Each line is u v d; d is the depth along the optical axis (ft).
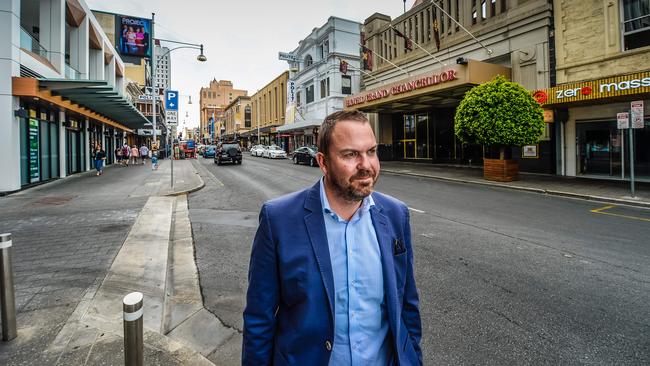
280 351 4.18
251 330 4.28
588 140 45.19
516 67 52.60
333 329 4.01
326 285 4.03
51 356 8.21
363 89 97.91
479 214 26.21
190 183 45.16
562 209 27.99
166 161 104.63
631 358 8.70
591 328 10.11
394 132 88.99
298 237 4.21
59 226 21.97
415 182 46.09
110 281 13.16
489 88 42.09
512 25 52.80
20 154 38.73
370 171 4.22
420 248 17.87
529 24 50.44
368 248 4.38
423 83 56.90
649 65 38.19
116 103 53.11
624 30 40.45
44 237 19.38
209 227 23.30
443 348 9.23
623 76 36.22
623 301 11.76
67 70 51.93
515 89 41.04
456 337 9.75
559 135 47.88
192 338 10.11
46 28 47.26
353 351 4.15
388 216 4.69
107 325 9.76
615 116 42.14
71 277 13.50
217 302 12.38
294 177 53.36
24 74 38.24
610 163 43.24
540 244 18.44
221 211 28.78
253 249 4.48
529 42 50.65
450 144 74.13
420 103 69.10
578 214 26.05
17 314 10.30
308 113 124.47
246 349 4.29
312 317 4.01
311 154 75.46
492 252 17.17
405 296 4.89
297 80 134.21
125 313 5.87
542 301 11.85
